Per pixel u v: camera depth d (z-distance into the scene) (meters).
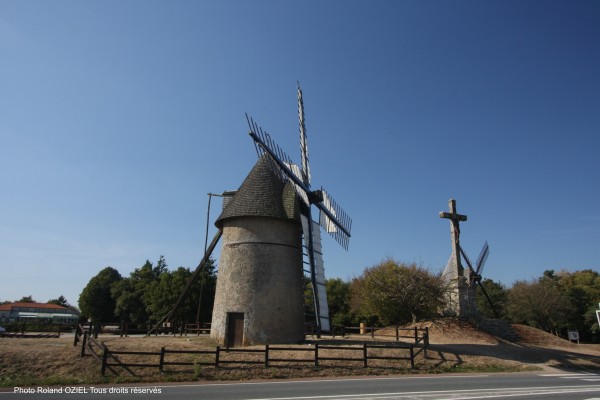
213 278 54.34
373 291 38.00
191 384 14.05
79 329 17.69
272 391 12.30
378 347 18.78
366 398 11.07
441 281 35.09
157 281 58.75
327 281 59.00
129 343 19.73
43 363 15.43
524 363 21.33
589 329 58.84
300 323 22.64
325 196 28.09
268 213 22.69
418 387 13.32
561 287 65.56
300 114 29.78
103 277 74.12
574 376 17.59
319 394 11.74
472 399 11.00
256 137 23.70
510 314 59.75
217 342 21.14
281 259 22.64
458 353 21.12
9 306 99.50
